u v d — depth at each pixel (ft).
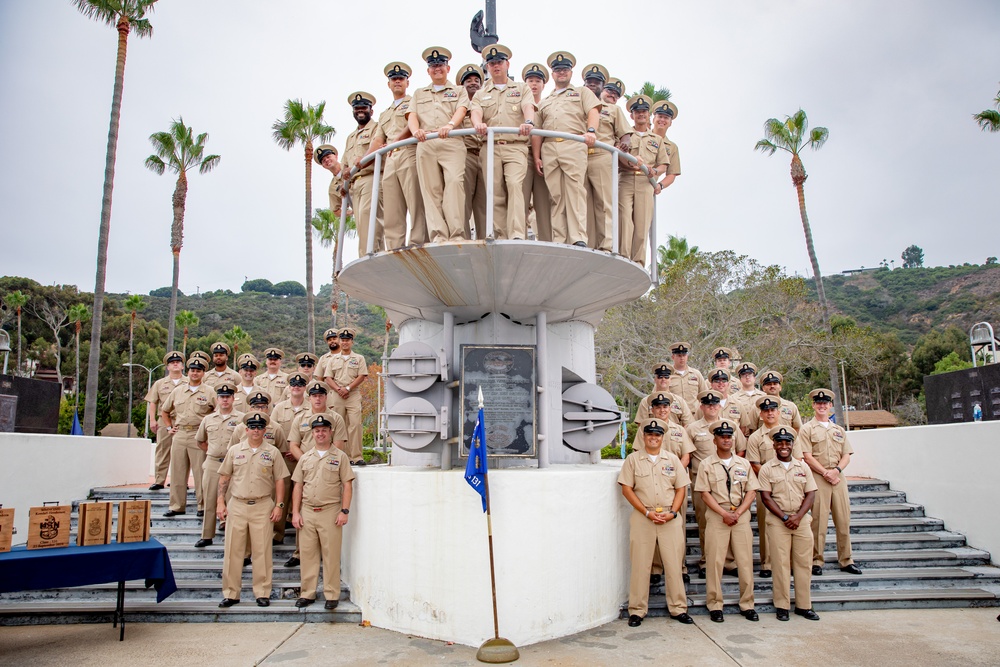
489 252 18.17
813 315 78.64
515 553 17.72
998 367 37.24
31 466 26.16
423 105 19.81
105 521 18.76
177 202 83.87
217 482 24.25
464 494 18.12
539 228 22.04
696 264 79.61
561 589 18.17
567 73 20.54
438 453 22.58
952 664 16.11
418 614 18.35
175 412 26.84
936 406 42.47
